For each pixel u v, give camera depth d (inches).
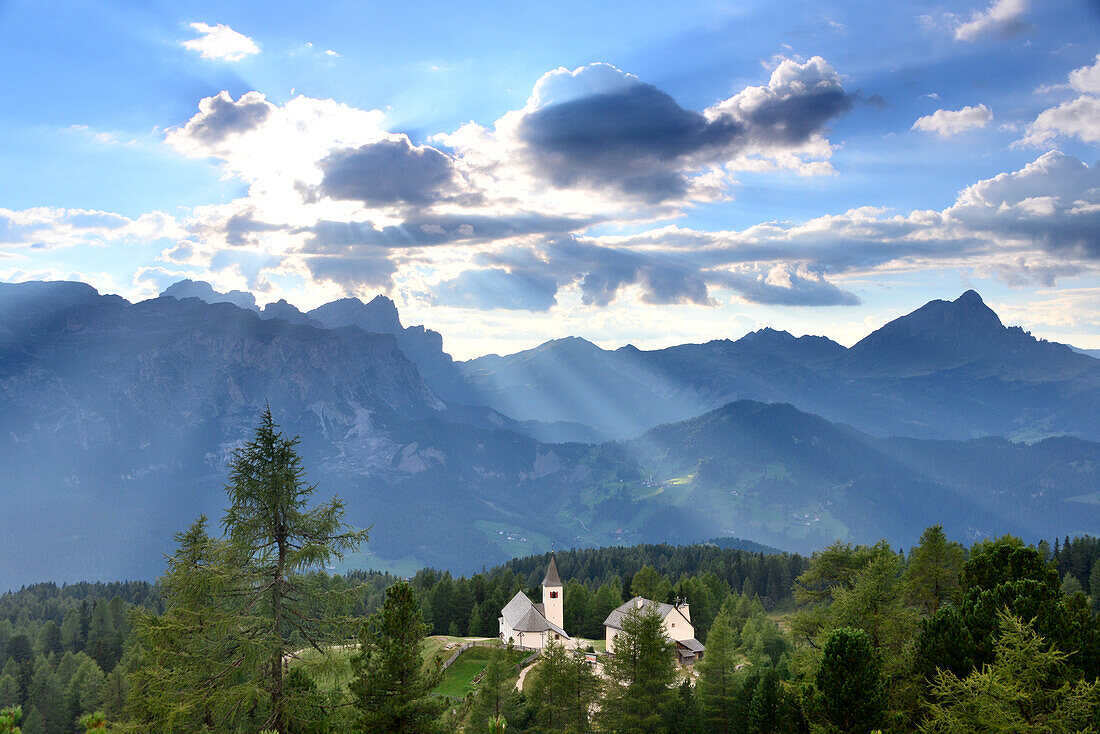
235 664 1067.9
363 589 1170.6
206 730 1046.4
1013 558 1948.8
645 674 2342.5
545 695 2534.5
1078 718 1234.0
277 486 1083.9
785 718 2084.2
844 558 2566.4
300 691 1134.4
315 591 1149.7
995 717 1270.9
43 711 4062.5
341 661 1115.3
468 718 2623.0
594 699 2490.2
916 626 1925.4
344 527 1138.0
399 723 1242.0
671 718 2367.1
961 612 1766.7
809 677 1915.6
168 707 1015.0
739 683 2775.6
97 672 4023.1
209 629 1061.1
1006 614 1433.3
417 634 1304.1
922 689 1614.2
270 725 1083.3
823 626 2123.5
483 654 3986.2
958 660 1604.3
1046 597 1657.2
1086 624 1604.3
